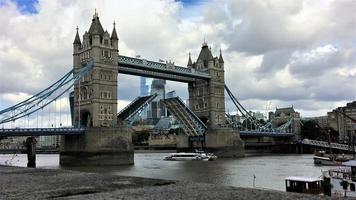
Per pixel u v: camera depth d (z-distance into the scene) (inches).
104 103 4827.8
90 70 4842.5
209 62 6471.5
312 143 7559.1
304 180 1897.1
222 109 6584.6
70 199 767.1
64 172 1368.1
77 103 5054.1
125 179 1078.4
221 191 824.9
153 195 786.8
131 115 4985.2
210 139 6166.3
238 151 6279.5
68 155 4771.2
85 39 5000.0
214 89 6486.2
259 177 2918.3
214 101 6461.6
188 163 4606.3
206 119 6589.6
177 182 986.7
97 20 4982.8
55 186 976.3
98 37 4859.7
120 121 4955.7
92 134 4503.0
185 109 5974.4
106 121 4822.8
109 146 4537.4
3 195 855.1
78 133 4542.3
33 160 4338.1
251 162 4653.1
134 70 5374.0
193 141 6540.4
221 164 4343.0
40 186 984.9
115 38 5032.0
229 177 2935.5
